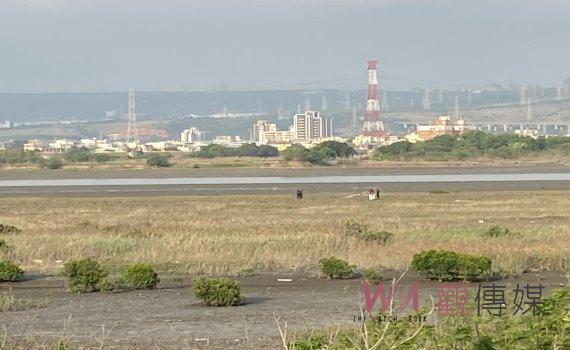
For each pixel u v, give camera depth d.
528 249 139.38
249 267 128.62
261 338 78.56
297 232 168.25
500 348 55.31
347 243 147.75
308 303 99.69
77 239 155.75
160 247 144.25
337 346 55.84
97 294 108.88
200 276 123.12
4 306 97.50
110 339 78.94
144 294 108.44
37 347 73.75
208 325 86.19
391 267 127.56
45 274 125.75
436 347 56.41
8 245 145.88
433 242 150.75
